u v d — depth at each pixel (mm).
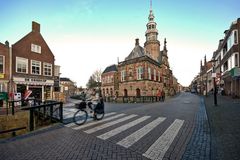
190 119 9273
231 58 23516
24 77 23234
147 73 32562
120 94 36375
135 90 33438
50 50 27703
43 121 10836
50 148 5371
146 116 10625
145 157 4445
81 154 4777
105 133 6945
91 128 7980
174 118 9641
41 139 6465
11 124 11469
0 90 20656
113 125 8398
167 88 49750
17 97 19156
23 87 23406
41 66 25953
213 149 4738
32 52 24766
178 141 5621
